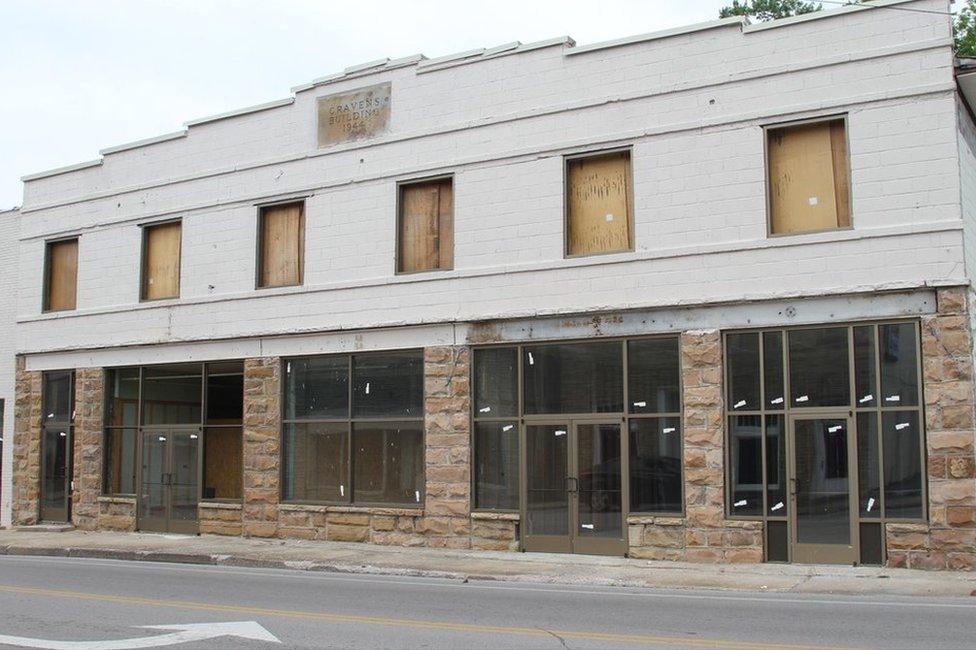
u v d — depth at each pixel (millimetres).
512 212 18797
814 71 16375
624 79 17969
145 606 12211
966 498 14711
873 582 14055
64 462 24438
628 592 13742
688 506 16547
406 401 19641
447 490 18828
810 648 9328
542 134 18656
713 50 17219
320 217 21062
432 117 19906
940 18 15586
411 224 20109
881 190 15742
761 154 16672
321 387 20750
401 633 10203
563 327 18016
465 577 15484
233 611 11789
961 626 10594
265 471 21062
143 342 23094
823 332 15977
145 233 23734
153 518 22750
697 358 16750
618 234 17922
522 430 18266
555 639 9812
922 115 15578
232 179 22328
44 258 25344
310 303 20922
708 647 9375
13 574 16000
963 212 15500
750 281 16500
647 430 17188
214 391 22234
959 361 14938
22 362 25344
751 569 15516
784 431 16078
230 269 22125
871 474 15406
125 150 24094
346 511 19938
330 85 21234
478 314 18859
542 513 17938
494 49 19312
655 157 17531
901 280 15406
